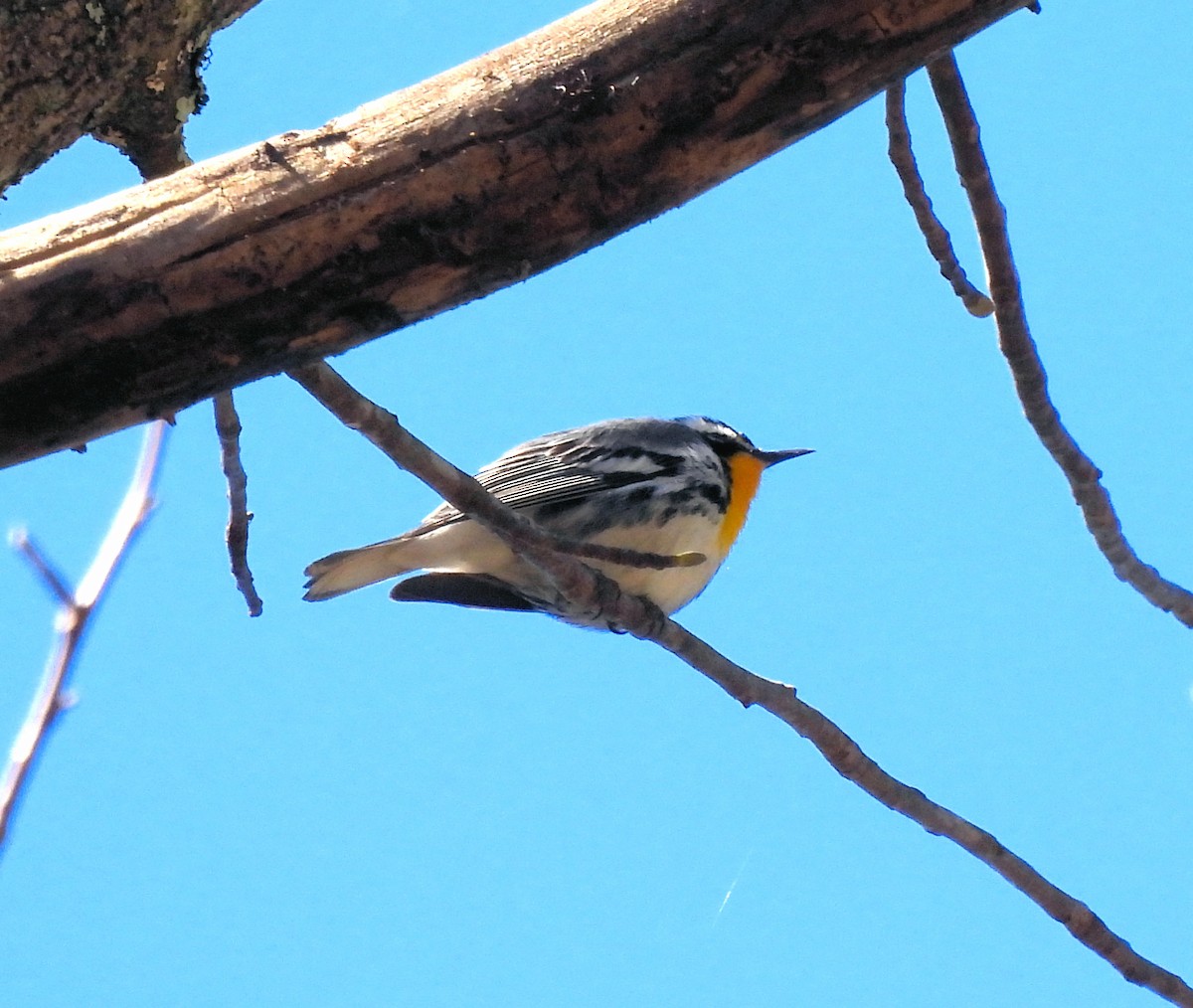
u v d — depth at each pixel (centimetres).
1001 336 941
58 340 608
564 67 618
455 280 636
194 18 705
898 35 612
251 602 921
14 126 677
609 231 642
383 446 754
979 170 880
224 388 646
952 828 915
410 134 619
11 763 816
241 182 618
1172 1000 920
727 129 624
